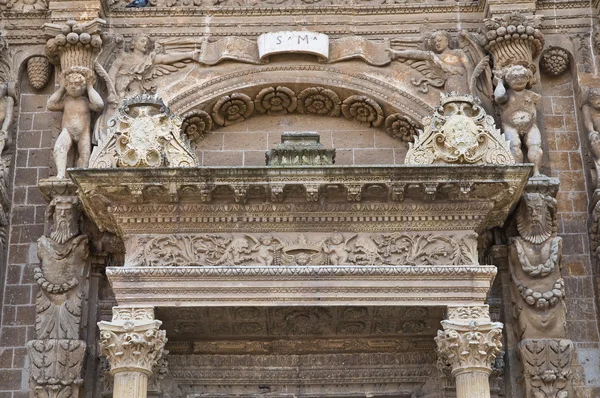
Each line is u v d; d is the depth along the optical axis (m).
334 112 27.56
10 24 27.67
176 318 23.55
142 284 22.77
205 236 23.41
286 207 23.30
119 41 27.42
